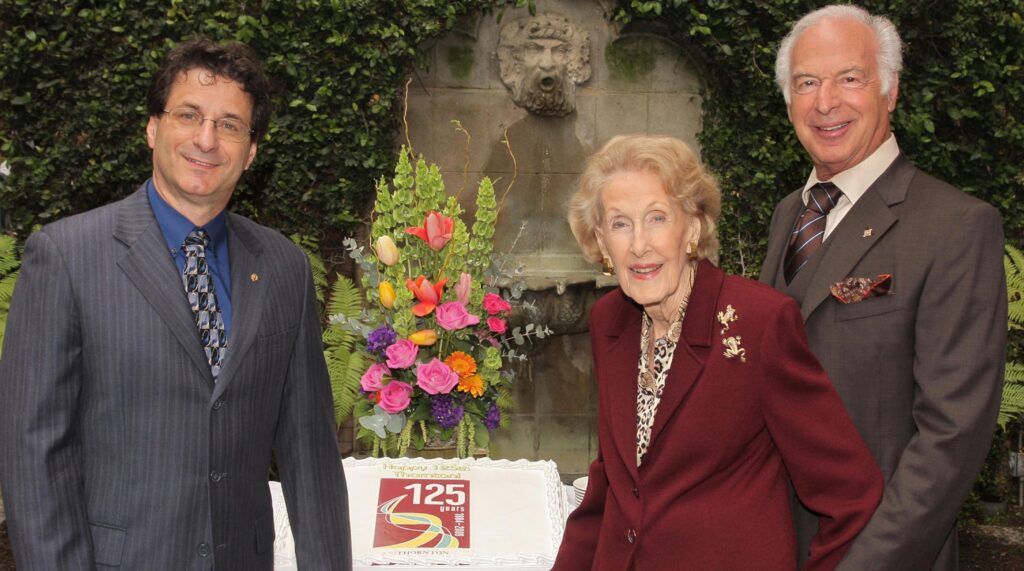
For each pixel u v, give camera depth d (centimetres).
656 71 493
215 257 152
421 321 222
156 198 148
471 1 459
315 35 443
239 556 147
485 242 227
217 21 436
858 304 160
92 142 442
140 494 136
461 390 213
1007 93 447
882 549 131
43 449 129
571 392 509
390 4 446
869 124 170
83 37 430
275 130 445
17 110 437
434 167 226
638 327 155
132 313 137
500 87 491
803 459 134
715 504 135
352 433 495
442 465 211
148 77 433
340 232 478
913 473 138
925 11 439
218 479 142
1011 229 470
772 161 468
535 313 468
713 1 450
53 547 127
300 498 162
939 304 149
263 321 151
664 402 140
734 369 135
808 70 175
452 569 178
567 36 484
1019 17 438
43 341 132
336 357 397
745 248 478
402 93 479
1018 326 412
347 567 164
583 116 495
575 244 500
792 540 135
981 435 139
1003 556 440
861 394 158
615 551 146
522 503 198
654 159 140
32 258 137
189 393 139
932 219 156
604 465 159
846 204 175
